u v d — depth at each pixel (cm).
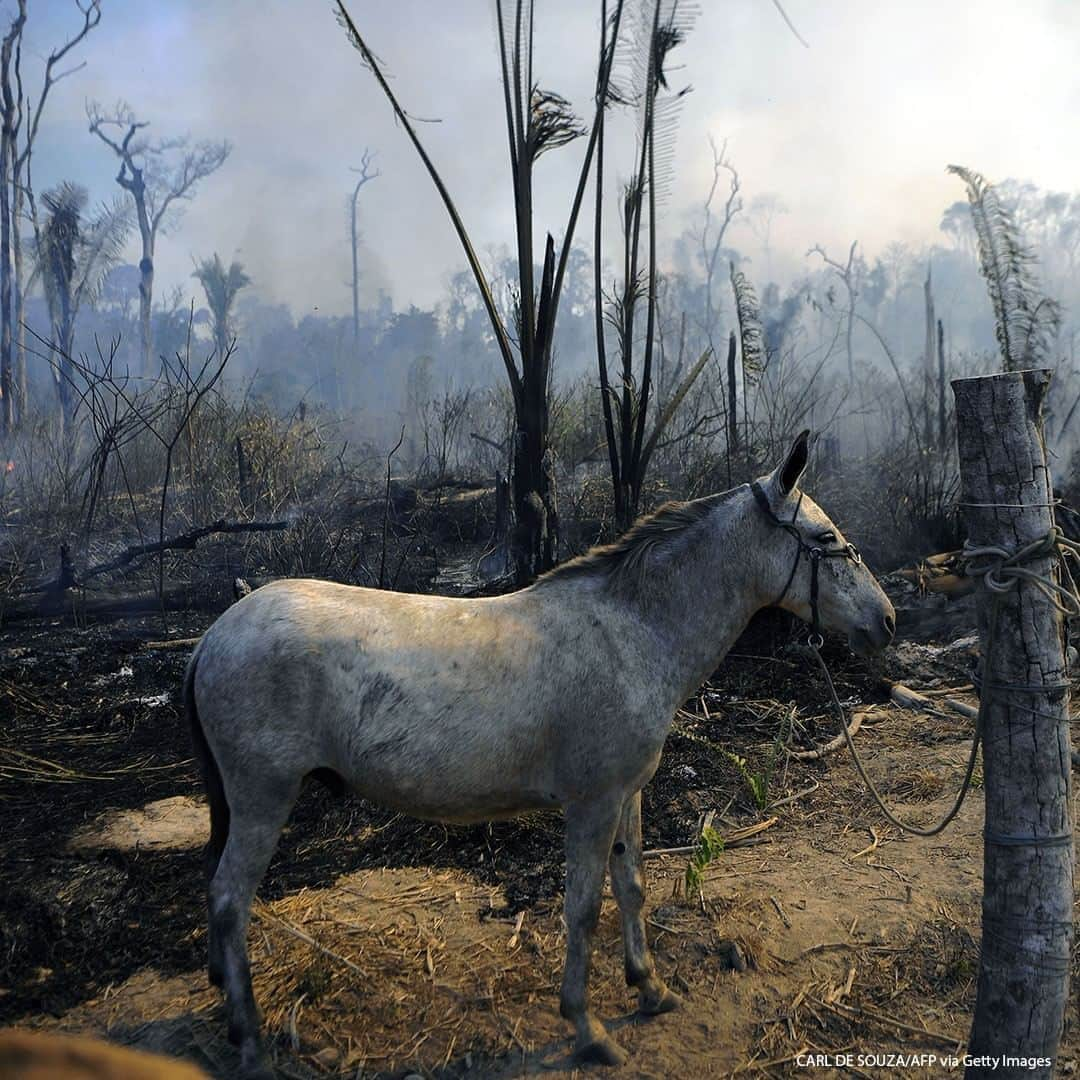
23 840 453
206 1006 341
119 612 848
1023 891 266
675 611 338
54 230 2167
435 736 312
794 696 651
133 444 1319
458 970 364
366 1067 316
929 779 525
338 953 372
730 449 1038
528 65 710
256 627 316
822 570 341
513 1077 312
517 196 728
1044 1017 267
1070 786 269
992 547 264
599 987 358
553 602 338
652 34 742
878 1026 338
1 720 612
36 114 2547
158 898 407
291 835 469
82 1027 330
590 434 1295
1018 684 264
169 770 543
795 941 385
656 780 527
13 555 987
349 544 1007
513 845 456
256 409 1449
